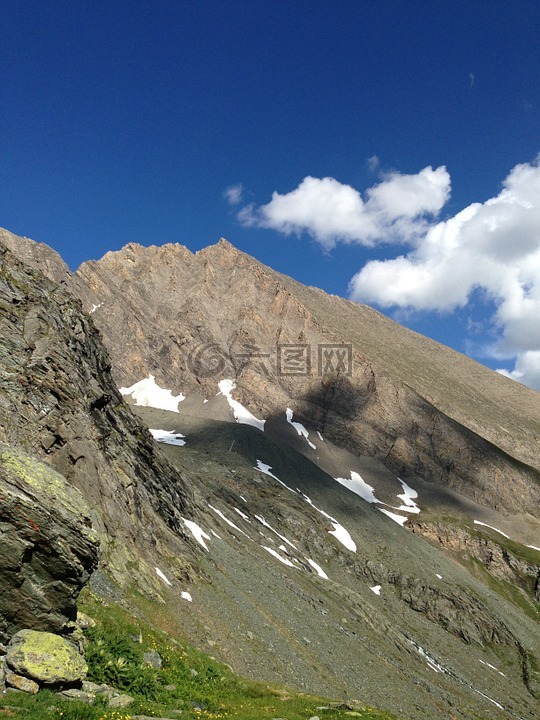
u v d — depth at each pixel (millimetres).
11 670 18828
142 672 24719
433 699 63812
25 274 57406
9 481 21578
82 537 22156
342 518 129875
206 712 24297
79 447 47344
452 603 112750
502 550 153500
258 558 77688
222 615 47500
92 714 18125
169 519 58562
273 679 41969
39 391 47281
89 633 25453
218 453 139625
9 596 20547
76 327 59312
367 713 34250
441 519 167375
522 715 77625
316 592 80125
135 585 40125
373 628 80438
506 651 105375
